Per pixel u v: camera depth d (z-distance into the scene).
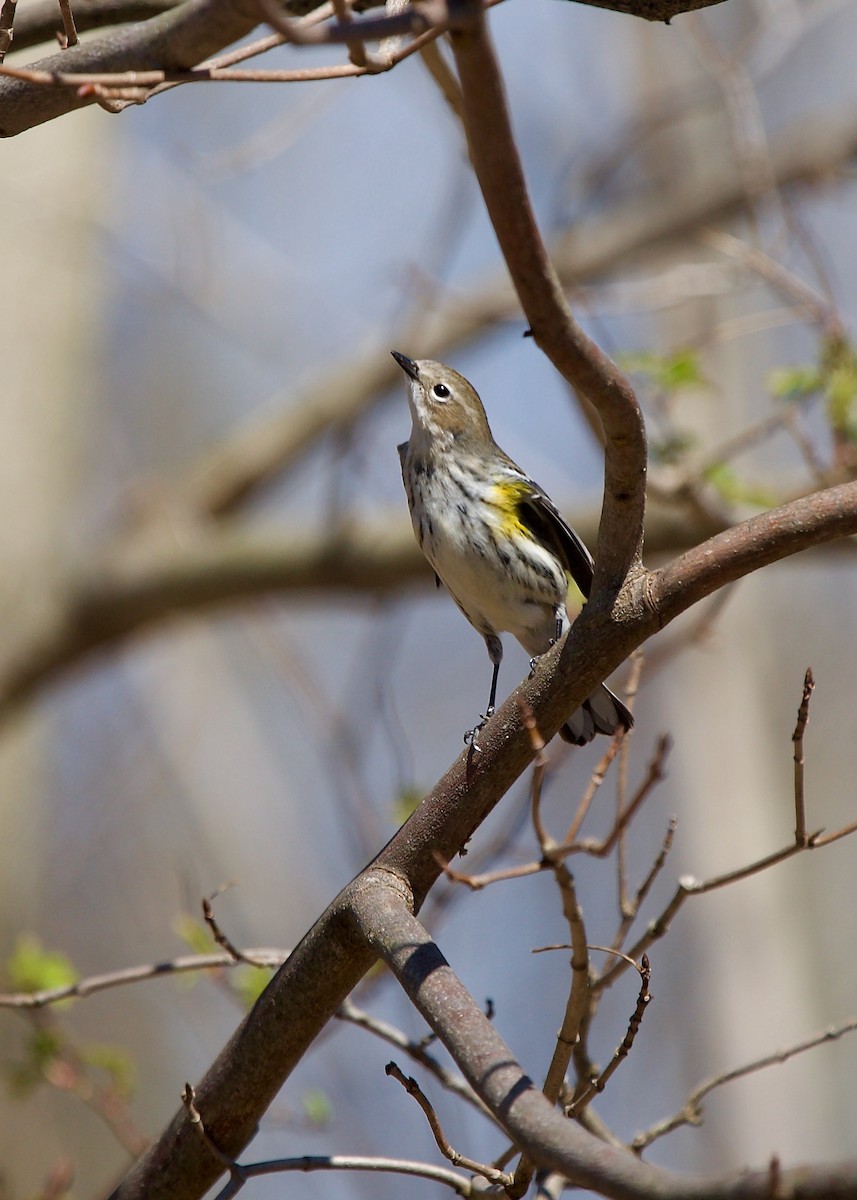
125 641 14.28
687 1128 14.96
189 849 17.17
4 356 14.19
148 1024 16.25
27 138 14.84
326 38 3.88
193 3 4.82
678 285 13.52
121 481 19.47
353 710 13.46
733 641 16.83
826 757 18.81
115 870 17.05
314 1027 5.42
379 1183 13.21
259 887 16.66
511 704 5.30
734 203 16.58
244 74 4.61
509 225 4.14
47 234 14.62
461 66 3.86
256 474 15.42
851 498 4.96
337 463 13.31
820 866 18.39
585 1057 6.18
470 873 7.85
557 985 15.53
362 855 9.94
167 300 18.61
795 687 19.06
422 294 14.09
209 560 13.59
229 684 17.92
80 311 14.84
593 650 5.16
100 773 17.50
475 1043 4.40
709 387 10.98
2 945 13.41
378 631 16.11
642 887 5.98
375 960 5.35
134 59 4.98
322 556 13.30
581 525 12.54
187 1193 5.62
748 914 15.59
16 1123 13.17
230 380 21.30
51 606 13.81
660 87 18.66
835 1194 2.98
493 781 5.31
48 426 14.23
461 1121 9.51
